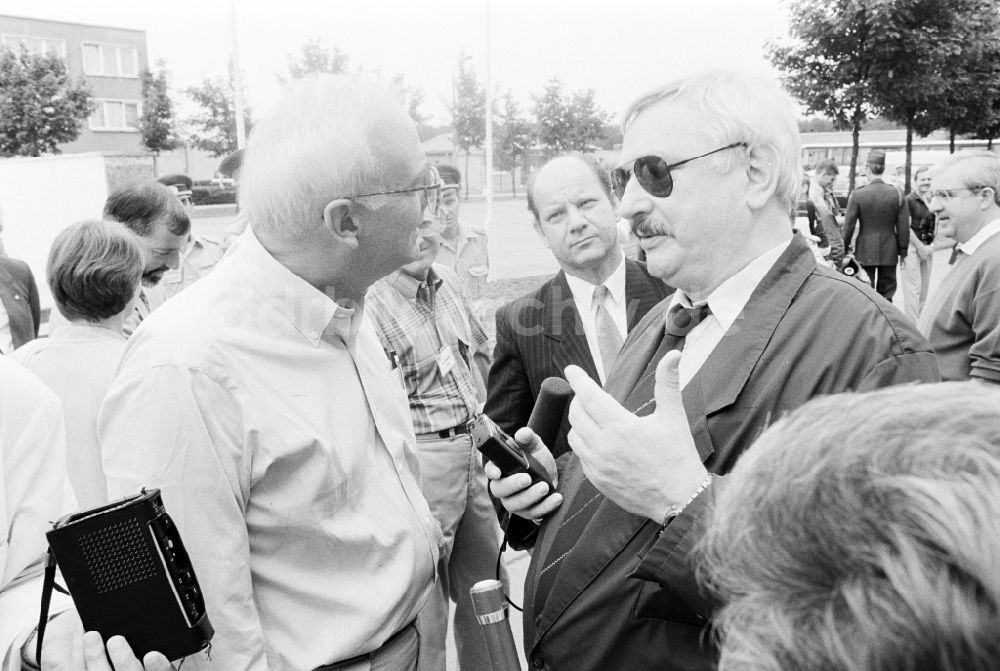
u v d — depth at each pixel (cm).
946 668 42
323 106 137
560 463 161
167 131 1756
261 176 137
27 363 243
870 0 1107
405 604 150
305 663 138
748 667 49
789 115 131
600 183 230
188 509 128
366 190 136
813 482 48
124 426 131
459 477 270
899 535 44
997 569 41
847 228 855
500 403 246
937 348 330
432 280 275
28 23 3712
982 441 45
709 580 58
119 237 245
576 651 128
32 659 120
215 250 454
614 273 232
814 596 47
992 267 305
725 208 127
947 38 1148
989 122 1421
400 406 167
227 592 130
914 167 1622
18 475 140
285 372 139
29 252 1024
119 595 104
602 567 125
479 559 288
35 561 139
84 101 2670
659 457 111
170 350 131
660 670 116
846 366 117
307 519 138
